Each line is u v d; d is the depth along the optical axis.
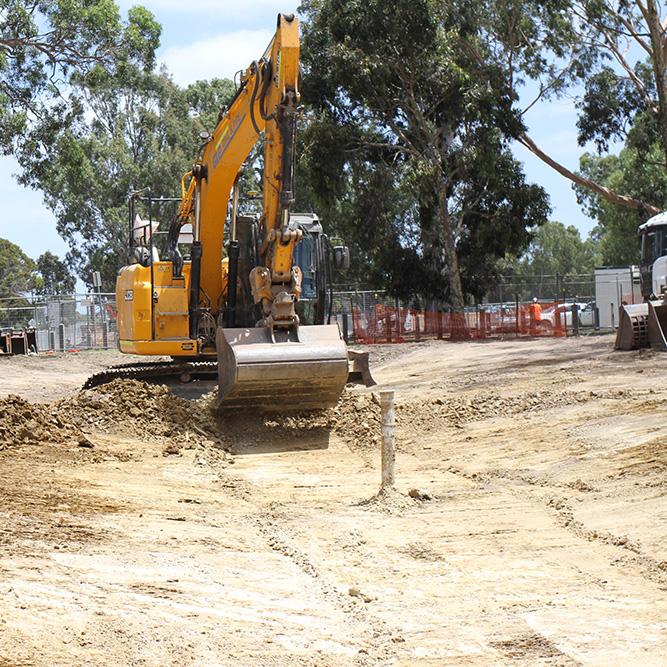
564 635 4.80
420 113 37.59
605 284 41.16
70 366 31.08
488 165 37.94
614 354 19.53
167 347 14.91
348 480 9.83
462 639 4.78
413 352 31.64
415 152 37.56
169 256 15.75
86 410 13.16
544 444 10.95
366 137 40.81
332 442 12.48
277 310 12.00
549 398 14.06
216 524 7.60
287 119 11.27
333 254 15.34
